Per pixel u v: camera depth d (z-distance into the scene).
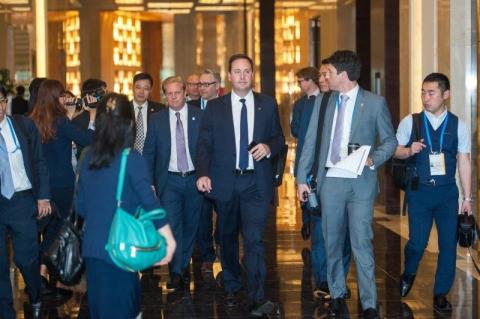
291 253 9.91
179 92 7.94
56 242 5.18
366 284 6.65
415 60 10.77
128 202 4.75
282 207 14.46
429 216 7.14
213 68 32.44
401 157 7.07
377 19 13.24
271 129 7.10
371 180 6.63
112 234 4.59
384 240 10.61
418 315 6.96
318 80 8.64
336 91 6.80
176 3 30.64
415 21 10.77
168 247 4.77
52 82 7.51
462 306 7.24
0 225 6.56
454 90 9.58
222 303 7.52
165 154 7.99
